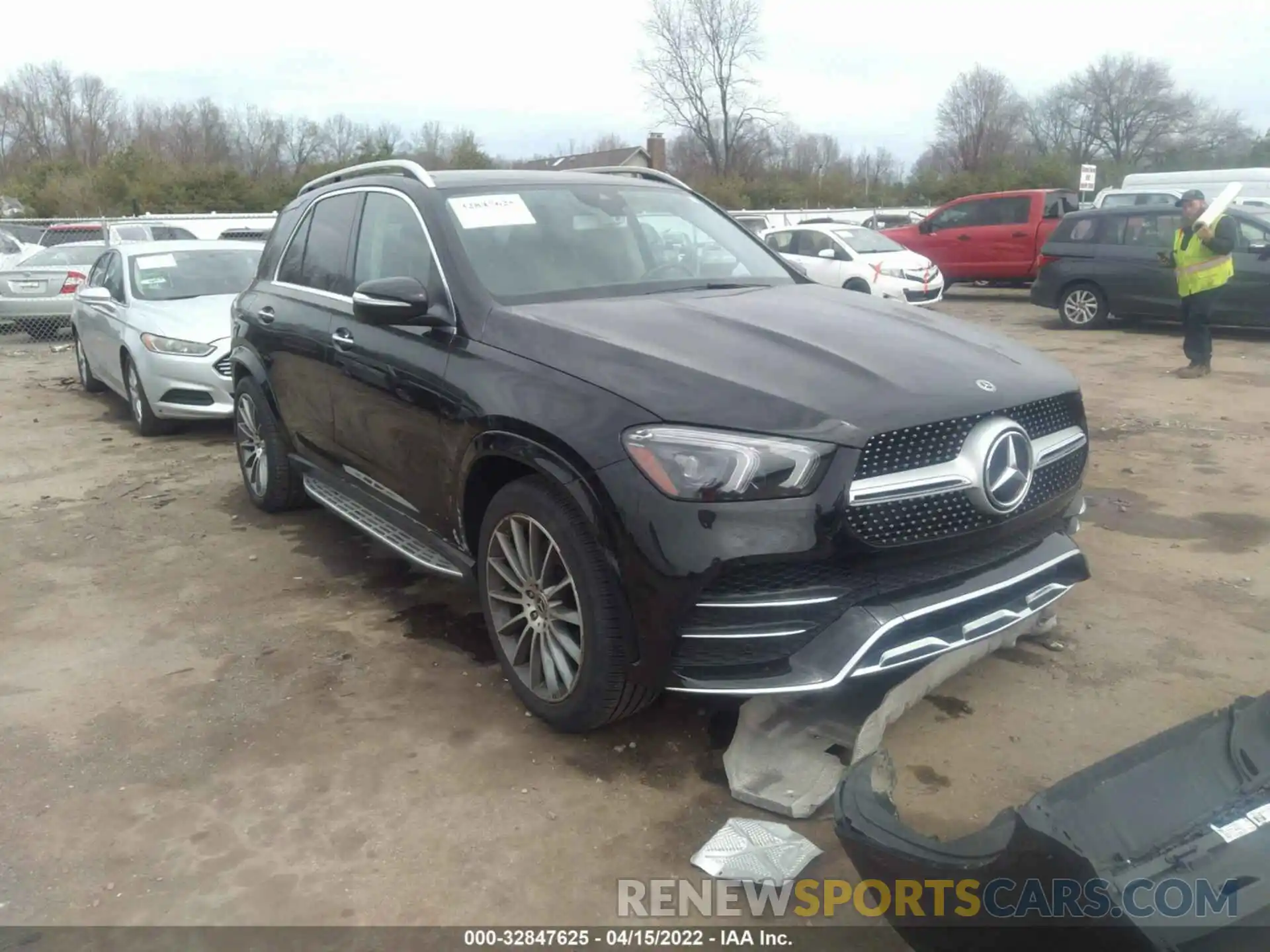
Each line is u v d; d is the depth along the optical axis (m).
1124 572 4.88
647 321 3.50
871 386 3.03
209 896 2.74
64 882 2.81
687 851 2.90
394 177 4.53
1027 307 18.06
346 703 3.75
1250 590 4.64
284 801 3.15
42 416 9.39
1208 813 2.11
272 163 59.81
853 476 2.83
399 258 4.25
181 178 39.66
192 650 4.22
